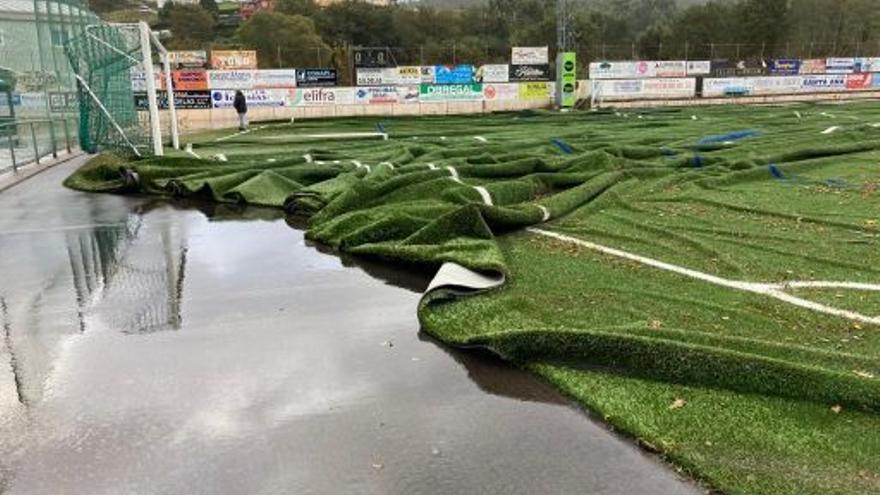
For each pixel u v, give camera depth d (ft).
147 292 19.20
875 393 11.55
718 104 106.63
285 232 26.45
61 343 15.42
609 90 106.32
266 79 90.22
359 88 94.02
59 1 56.65
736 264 20.58
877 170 39.63
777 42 170.40
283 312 17.21
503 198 29.43
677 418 11.46
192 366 13.99
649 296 17.71
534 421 11.55
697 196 31.60
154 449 10.88
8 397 12.74
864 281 19.06
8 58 56.13
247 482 9.97
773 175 37.40
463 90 98.63
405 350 14.62
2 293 19.39
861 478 9.78
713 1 188.85
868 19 169.68
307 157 42.57
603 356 13.29
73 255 23.65
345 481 9.96
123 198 35.42
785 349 13.58
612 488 9.68
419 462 10.41
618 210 29.04
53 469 10.37
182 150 53.67
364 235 22.94
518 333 13.82
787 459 10.26
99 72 50.75
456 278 17.47
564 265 20.71
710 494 9.49
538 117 86.43
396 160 39.60
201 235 26.25
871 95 120.16
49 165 47.42
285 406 12.22
